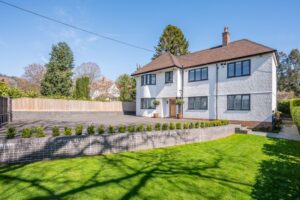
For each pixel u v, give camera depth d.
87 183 4.95
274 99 18.17
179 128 11.02
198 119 20.92
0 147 6.23
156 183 5.14
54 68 32.50
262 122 16.25
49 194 4.28
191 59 23.58
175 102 23.03
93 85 50.56
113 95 51.19
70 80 33.75
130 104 31.28
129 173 5.82
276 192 4.87
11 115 19.62
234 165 7.03
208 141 11.68
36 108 22.84
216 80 19.52
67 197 4.17
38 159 6.80
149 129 9.89
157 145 9.65
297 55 49.81
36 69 45.84
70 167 6.16
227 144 10.87
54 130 7.59
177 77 22.61
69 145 7.42
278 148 9.94
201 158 7.87
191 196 4.48
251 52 17.28
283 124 19.88
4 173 5.50
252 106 16.92
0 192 4.32
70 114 25.16
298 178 5.84
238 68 18.00
